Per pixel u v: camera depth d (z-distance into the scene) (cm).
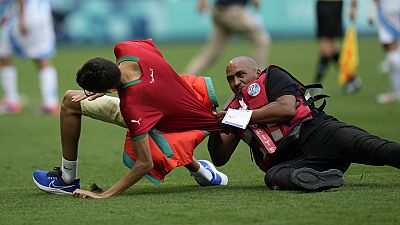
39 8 4547
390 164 2061
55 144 3453
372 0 4675
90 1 8956
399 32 4694
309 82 5559
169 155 2091
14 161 3016
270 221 1767
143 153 2053
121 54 2089
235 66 2158
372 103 4625
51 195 2205
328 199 1970
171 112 2092
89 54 8125
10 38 4612
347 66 5112
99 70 2006
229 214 1844
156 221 1798
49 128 3994
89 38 8956
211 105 2172
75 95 2172
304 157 2131
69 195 2189
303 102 2144
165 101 2075
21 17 4509
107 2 8988
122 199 2064
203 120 2142
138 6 9106
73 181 2225
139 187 2316
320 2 4931
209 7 5181
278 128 2114
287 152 2145
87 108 2175
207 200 2023
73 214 1898
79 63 7312
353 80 5150
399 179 2305
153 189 2267
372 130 3506
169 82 2086
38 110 4791
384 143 2062
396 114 4088
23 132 3859
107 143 3459
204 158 2998
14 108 4691
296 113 2111
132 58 2064
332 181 2055
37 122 4247
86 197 2098
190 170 2270
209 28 9438
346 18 7825
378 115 4056
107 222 1806
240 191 2152
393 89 4784
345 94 5144
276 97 2103
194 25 9394
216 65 7300
